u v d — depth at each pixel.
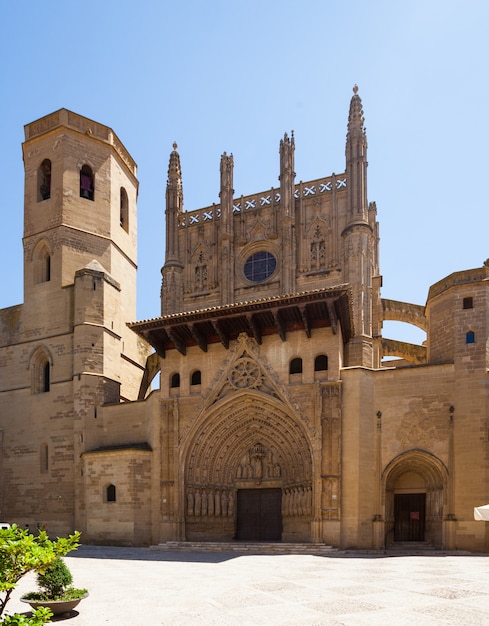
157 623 11.58
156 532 33.44
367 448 30.33
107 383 39.91
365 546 28.98
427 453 29.25
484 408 28.45
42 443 40.06
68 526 37.28
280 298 31.22
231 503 34.41
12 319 43.94
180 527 32.66
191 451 34.00
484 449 28.02
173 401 34.75
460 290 30.39
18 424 41.59
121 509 34.00
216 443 34.47
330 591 15.11
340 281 41.44
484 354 29.11
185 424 34.16
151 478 34.56
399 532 30.50
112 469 34.94
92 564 23.34
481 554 26.50
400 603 13.22
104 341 40.31
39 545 9.91
